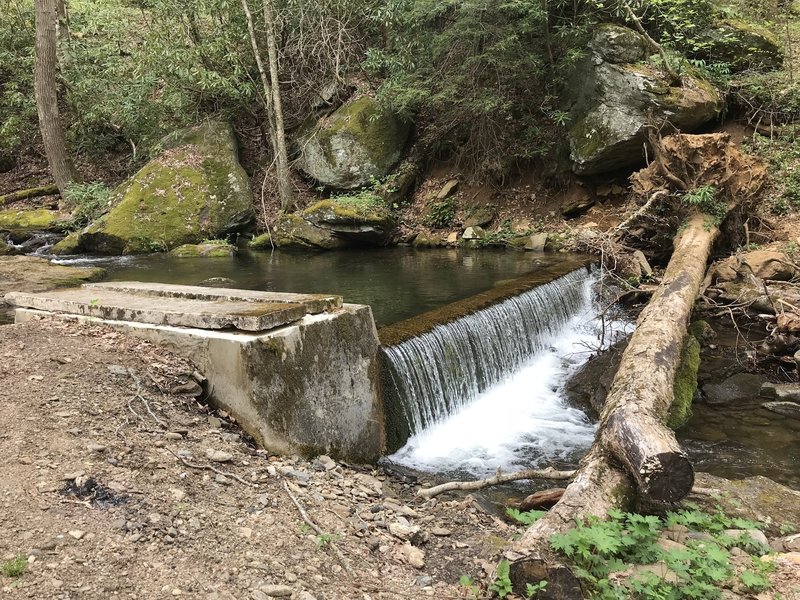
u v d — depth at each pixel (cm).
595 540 264
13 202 1521
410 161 1414
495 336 686
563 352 793
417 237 1295
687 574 262
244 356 379
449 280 910
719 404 612
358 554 296
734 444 534
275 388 394
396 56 1335
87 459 300
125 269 1022
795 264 857
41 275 873
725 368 681
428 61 1326
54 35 1434
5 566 219
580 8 1228
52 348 409
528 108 1303
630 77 1073
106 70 1494
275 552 273
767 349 691
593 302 916
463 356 622
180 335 410
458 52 1287
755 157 981
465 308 669
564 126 1255
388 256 1162
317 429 426
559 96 1275
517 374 728
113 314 453
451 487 409
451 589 279
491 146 1320
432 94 1308
